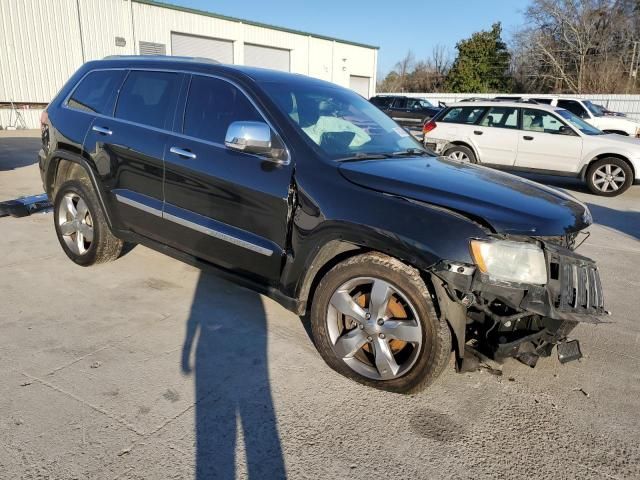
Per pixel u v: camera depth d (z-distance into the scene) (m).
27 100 19.67
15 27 18.86
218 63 3.86
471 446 2.52
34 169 10.09
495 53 46.28
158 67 4.06
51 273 4.45
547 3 43.00
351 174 2.98
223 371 3.04
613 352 3.60
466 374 3.18
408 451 2.45
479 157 11.21
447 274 2.55
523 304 2.56
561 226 2.70
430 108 22.09
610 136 10.41
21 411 2.57
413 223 2.66
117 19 21.81
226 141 3.14
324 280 3.01
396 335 2.79
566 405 2.92
